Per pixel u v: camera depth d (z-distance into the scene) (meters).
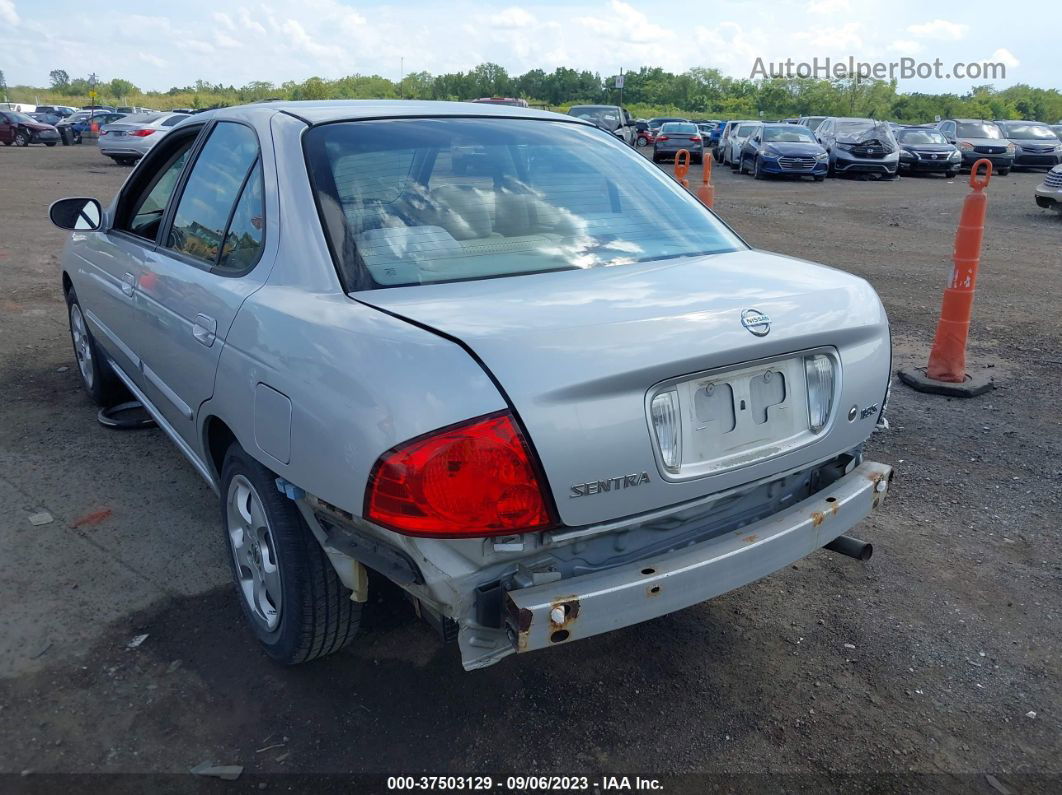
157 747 2.58
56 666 2.91
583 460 2.14
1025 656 3.12
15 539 3.72
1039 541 3.94
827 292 2.73
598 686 2.91
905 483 4.52
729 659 3.07
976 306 8.64
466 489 2.05
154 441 4.81
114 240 4.31
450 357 2.10
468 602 2.19
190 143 3.85
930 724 2.77
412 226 2.72
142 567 3.53
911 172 25.91
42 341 6.73
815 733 2.72
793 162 22.97
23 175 19.34
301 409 2.34
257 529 2.86
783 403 2.59
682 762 2.59
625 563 2.39
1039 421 5.40
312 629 2.70
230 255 3.03
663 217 3.22
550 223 2.94
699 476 2.37
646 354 2.22
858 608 3.40
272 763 2.54
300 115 3.07
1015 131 27.91
